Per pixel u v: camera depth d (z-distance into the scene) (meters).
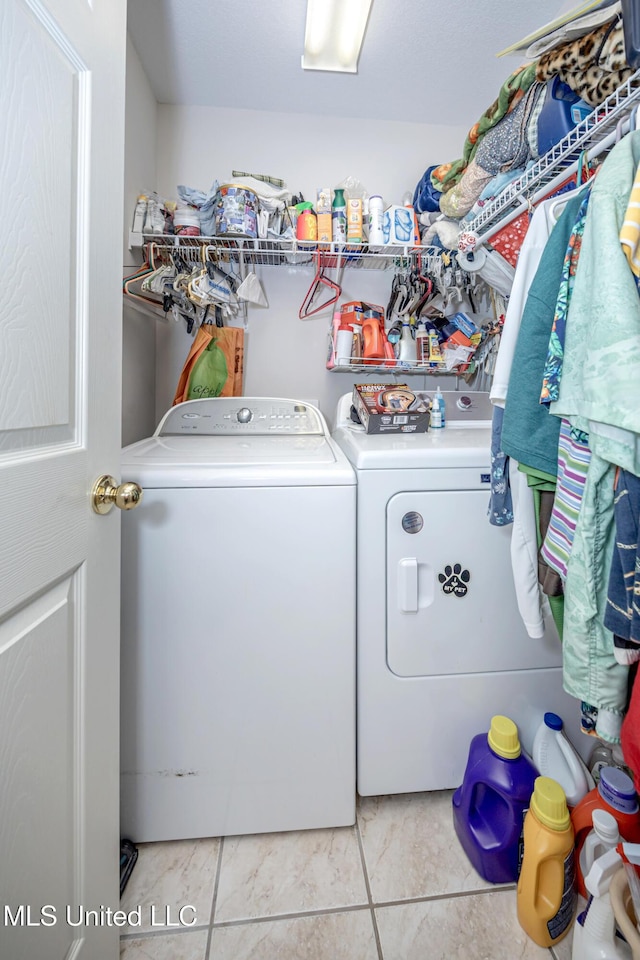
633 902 0.72
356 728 1.11
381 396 1.44
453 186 1.53
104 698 0.77
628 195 0.63
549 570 0.86
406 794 1.23
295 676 1.04
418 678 1.10
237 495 0.99
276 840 1.09
